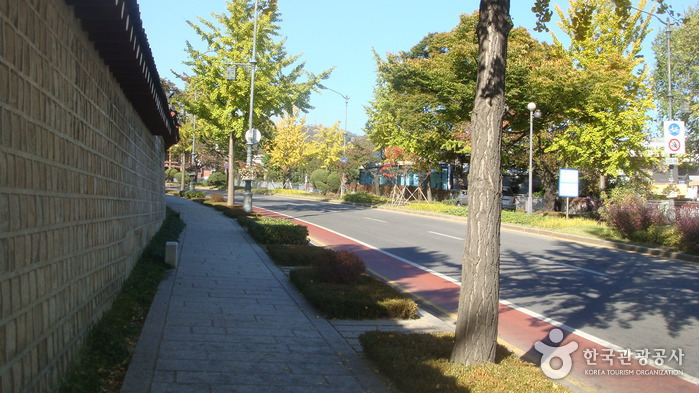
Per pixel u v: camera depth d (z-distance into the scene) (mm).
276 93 27375
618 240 18078
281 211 29578
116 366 5117
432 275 11820
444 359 5285
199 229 17906
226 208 26000
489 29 5070
